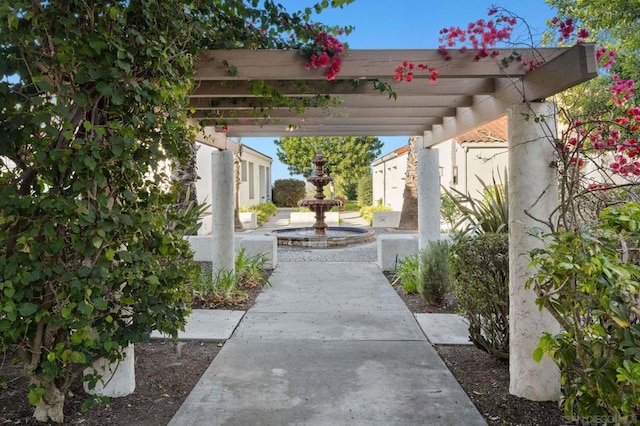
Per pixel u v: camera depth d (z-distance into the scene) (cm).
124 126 250
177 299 296
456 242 392
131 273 255
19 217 233
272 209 2328
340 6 313
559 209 286
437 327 468
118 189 260
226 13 308
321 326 479
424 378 343
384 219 1664
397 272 720
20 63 226
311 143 2898
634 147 313
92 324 258
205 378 344
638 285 190
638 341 191
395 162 2069
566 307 226
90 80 233
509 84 320
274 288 662
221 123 500
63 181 245
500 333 367
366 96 426
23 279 227
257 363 375
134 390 323
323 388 327
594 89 451
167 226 313
